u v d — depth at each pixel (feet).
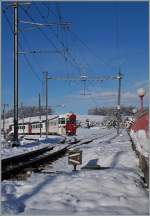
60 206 30.04
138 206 31.22
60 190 36.70
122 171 50.57
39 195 34.47
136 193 37.06
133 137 88.07
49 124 261.24
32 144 135.54
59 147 128.57
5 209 28.17
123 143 130.52
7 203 30.42
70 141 173.27
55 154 96.58
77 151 53.62
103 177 43.45
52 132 257.96
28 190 36.99
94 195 34.19
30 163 71.92
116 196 34.32
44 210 28.63
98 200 32.42
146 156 44.73
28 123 288.71
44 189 37.22
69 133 247.29
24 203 31.35
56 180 41.86
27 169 66.08
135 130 74.23
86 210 28.84
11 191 36.47
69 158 53.78
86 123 503.61
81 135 259.39
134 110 124.47
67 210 28.71
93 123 540.93
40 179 42.88
